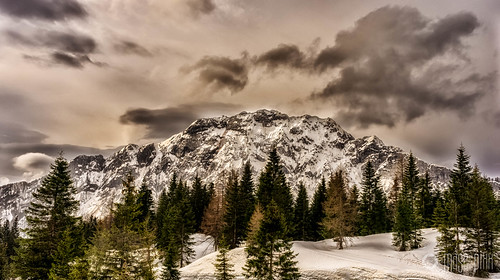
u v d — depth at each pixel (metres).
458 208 55.69
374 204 82.31
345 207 66.12
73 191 45.19
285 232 45.91
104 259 34.62
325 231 71.81
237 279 48.41
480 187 55.97
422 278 44.06
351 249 63.50
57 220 43.44
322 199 82.25
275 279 46.06
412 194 85.31
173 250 55.25
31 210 42.50
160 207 85.56
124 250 34.62
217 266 46.94
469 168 73.31
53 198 43.97
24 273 40.66
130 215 37.97
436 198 86.38
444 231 53.81
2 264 62.59
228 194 74.06
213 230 72.69
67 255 40.50
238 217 68.50
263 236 45.28
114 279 34.59
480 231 52.28
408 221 61.62
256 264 45.22
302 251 55.59
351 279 45.59
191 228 66.94
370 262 50.69
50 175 44.19
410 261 53.12
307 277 46.88
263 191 71.69
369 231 80.06
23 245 41.25
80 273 35.97
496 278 46.06
